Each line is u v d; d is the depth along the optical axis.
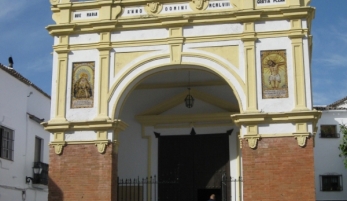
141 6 18.81
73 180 17.86
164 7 18.67
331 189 27.89
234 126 21.45
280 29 17.73
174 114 21.95
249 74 17.59
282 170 16.80
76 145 18.11
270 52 17.69
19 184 25.31
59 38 18.97
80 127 18.11
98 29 18.66
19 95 25.69
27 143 26.50
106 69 18.45
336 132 28.38
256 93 17.44
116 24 18.58
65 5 19.09
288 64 17.52
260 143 17.11
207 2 18.42
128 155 21.80
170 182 19.73
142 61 18.30
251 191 16.81
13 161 24.72
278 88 17.39
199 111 22.00
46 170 27.89
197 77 21.66
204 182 21.20
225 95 21.80
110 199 17.50
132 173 21.59
